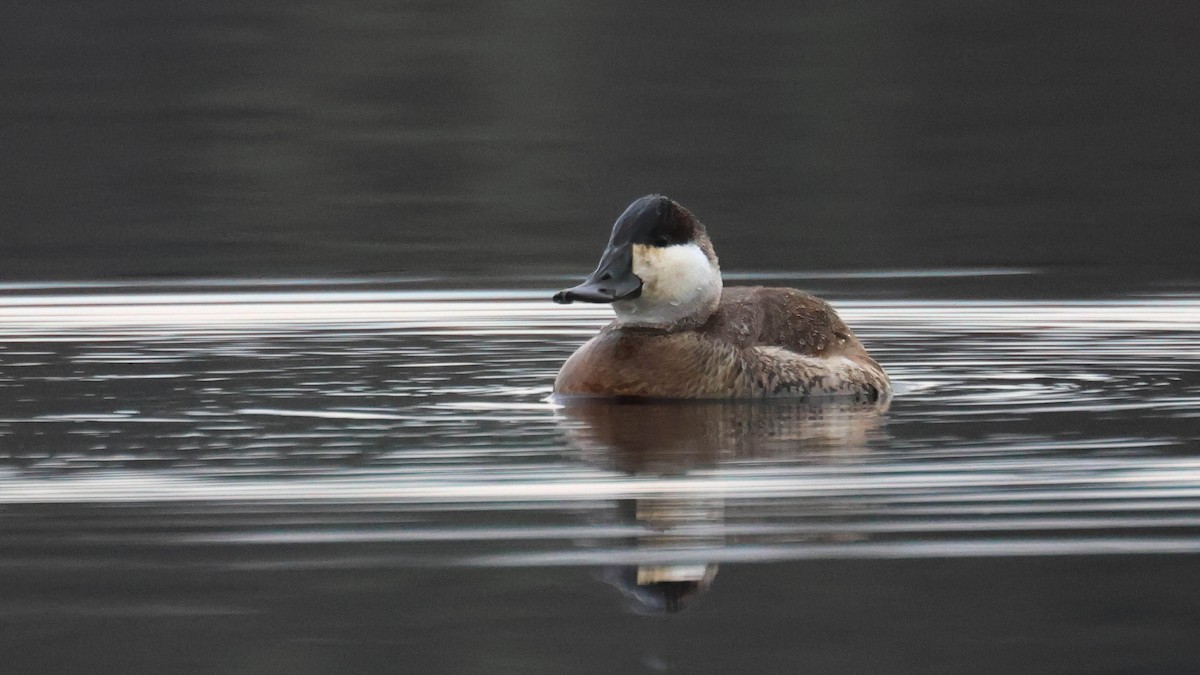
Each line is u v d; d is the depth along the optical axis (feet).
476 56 108.78
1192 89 101.60
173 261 66.33
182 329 48.67
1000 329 48.60
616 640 22.50
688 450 31.78
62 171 86.48
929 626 22.91
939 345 45.83
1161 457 30.66
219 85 102.68
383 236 72.79
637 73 105.50
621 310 38.14
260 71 105.50
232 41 111.55
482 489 28.96
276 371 41.27
